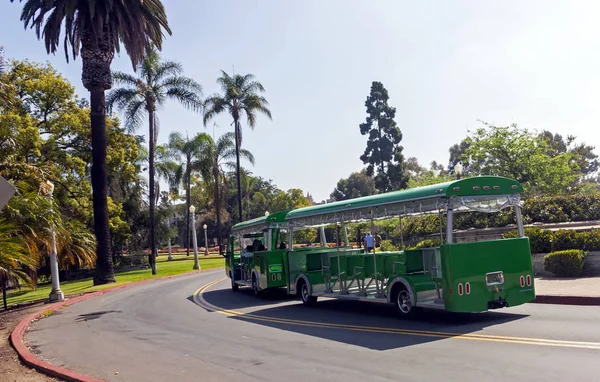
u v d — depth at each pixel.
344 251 15.81
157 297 21.23
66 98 38.19
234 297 19.61
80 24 27.81
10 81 33.12
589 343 8.05
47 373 8.94
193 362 8.99
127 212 51.22
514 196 11.50
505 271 10.95
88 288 27.84
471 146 30.31
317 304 15.91
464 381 6.65
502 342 8.65
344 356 8.61
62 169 37.19
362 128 71.94
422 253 12.06
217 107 46.50
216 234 89.94
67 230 23.00
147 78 38.47
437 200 11.02
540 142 29.22
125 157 42.50
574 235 16.08
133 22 28.16
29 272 19.89
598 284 13.62
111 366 9.15
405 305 11.78
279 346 9.85
